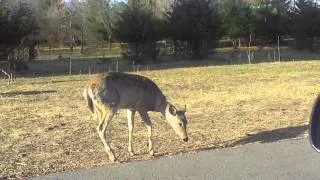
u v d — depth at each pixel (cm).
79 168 841
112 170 808
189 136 1101
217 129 1177
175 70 3086
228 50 5741
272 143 988
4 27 3378
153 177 760
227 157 878
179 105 1530
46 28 6800
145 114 980
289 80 2275
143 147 1009
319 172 775
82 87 2095
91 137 1095
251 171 784
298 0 5719
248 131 1153
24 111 1452
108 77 964
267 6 6334
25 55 4262
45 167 852
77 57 5212
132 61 4259
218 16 4750
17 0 4581
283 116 1345
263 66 3241
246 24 6147
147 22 4253
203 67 3312
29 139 1077
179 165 830
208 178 750
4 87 2134
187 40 4516
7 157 923
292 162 834
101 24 6612
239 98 1680
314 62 3600
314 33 5544
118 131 1152
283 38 6594
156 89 1003
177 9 4516
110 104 953
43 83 2316
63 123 1259
